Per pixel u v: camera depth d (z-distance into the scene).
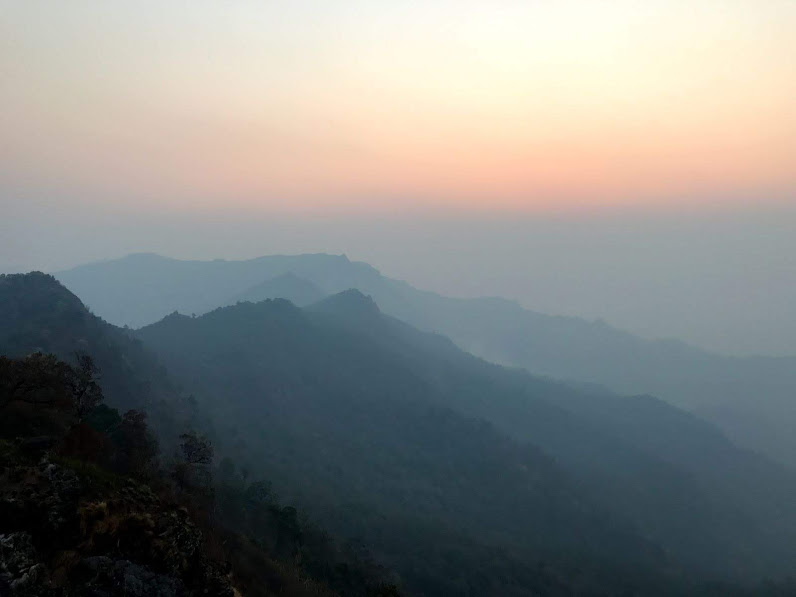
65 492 14.32
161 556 14.60
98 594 12.14
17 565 11.16
